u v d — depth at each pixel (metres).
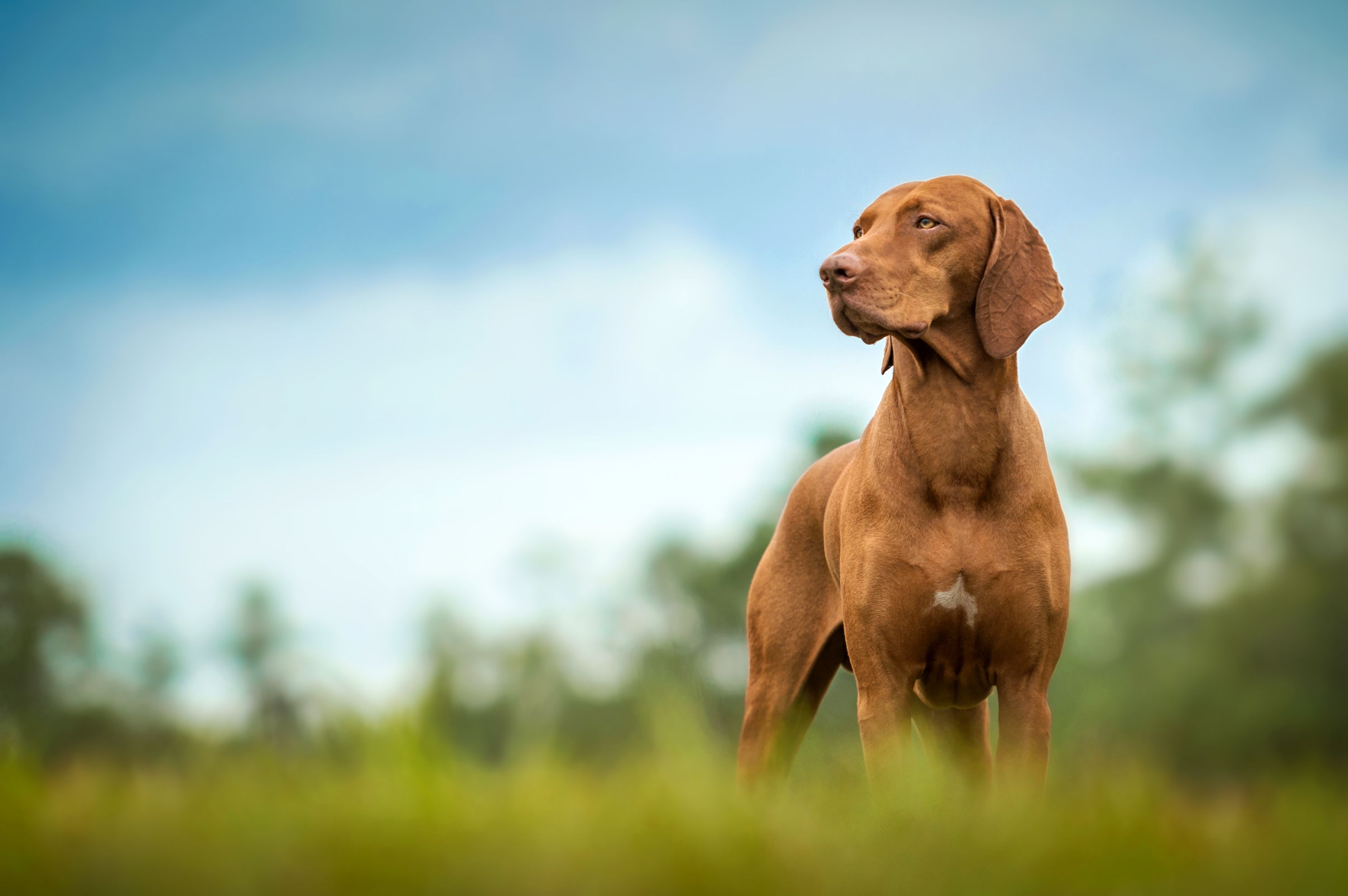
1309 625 52.59
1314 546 55.50
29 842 3.82
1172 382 59.56
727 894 3.57
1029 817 4.33
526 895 3.52
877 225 7.86
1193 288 59.41
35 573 36.34
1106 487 59.06
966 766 9.24
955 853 3.93
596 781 4.68
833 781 5.29
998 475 7.70
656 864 3.64
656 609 48.75
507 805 4.24
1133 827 4.17
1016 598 7.62
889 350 8.56
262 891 3.55
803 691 9.49
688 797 4.20
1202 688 52.94
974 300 7.83
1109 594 58.12
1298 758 4.91
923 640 7.80
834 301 7.55
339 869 3.61
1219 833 4.44
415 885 3.57
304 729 4.64
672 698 4.91
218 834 3.88
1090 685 41.00
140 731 5.08
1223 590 56.53
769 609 9.49
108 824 4.05
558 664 39.91
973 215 7.83
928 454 7.75
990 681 8.02
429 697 4.67
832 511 8.83
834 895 3.66
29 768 4.75
